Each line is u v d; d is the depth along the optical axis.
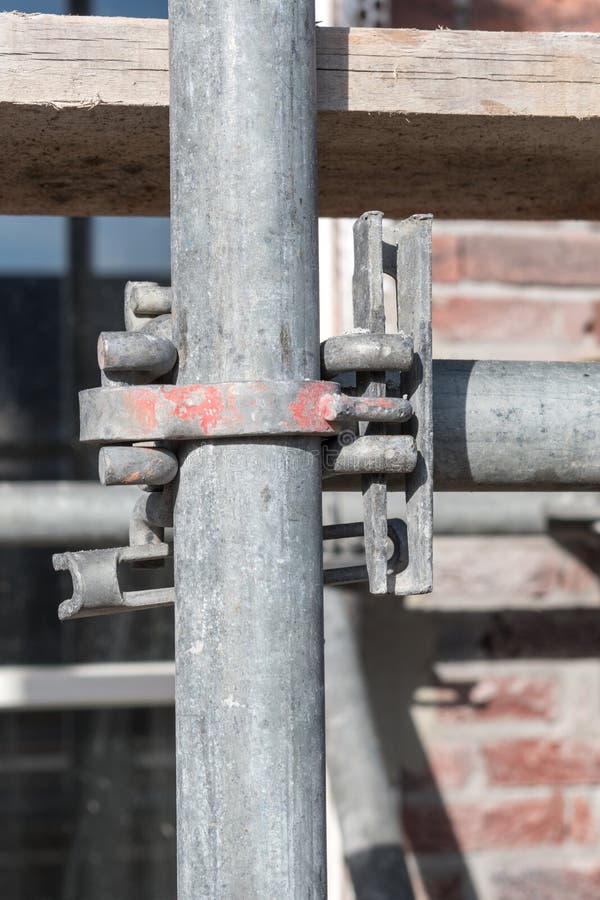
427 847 2.67
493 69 1.20
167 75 1.15
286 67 1.04
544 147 1.31
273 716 1.00
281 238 1.03
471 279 2.73
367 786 2.21
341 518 2.31
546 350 2.73
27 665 3.10
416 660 2.69
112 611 1.12
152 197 1.46
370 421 1.06
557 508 2.43
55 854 3.13
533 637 2.72
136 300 1.12
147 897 3.12
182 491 1.04
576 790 2.71
